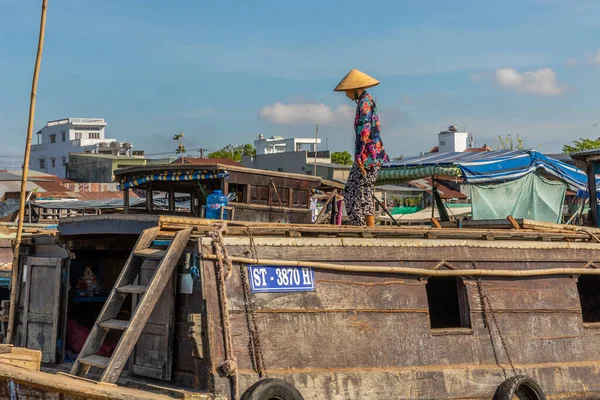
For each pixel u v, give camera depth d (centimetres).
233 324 653
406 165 1332
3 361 636
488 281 828
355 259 735
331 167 4072
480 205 1335
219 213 948
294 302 691
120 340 616
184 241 664
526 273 849
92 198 3319
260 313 670
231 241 670
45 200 2648
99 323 661
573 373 855
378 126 928
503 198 1356
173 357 671
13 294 880
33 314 839
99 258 926
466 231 822
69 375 620
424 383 745
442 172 1292
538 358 841
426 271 772
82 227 796
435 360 764
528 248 863
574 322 883
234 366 628
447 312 1080
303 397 658
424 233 794
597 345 894
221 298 645
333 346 702
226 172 980
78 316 905
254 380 645
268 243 691
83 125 6631
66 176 5084
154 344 684
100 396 565
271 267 685
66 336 834
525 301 849
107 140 6362
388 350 735
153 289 639
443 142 5478
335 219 1165
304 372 676
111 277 927
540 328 853
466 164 1290
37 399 576
